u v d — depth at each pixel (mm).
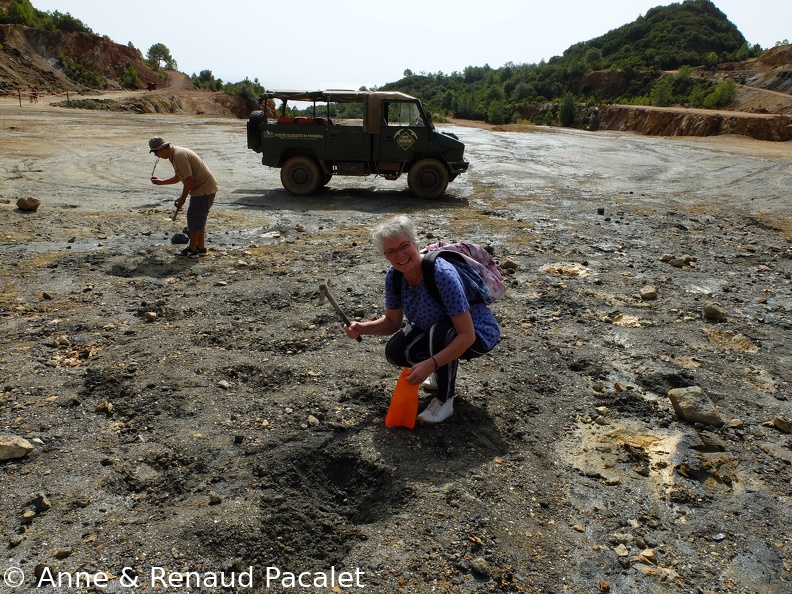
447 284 3361
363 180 15695
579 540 2949
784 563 2848
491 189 14492
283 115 13086
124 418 3865
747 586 2715
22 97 53969
